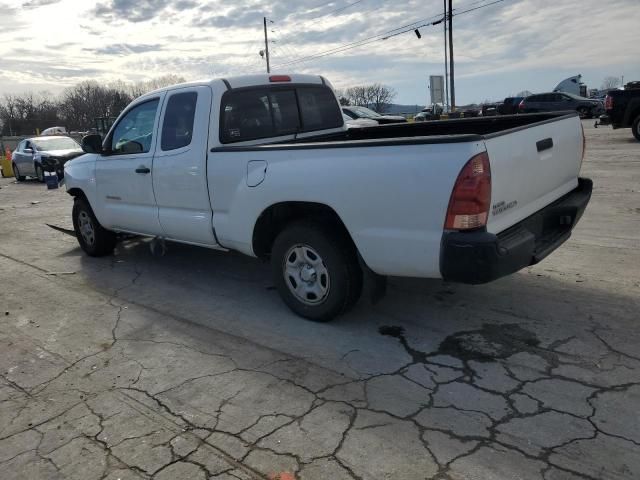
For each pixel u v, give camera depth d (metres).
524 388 3.23
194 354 3.96
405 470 2.59
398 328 4.17
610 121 15.95
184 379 3.59
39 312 5.02
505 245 3.36
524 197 3.77
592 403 3.04
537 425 2.87
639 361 3.46
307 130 5.59
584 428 2.82
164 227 5.38
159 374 3.68
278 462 2.71
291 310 4.56
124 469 2.73
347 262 4.02
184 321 4.60
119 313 4.88
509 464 2.59
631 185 9.15
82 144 5.86
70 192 6.86
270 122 5.20
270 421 3.05
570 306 4.35
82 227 6.91
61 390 3.55
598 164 11.70
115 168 5.82
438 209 3.32
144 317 4.75
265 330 4.30
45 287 5.78
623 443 2.69
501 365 3.51
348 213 3.74
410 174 3.40
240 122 4.90
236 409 3.20
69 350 4.16
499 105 35.88
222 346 4.06
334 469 2.63
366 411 3.09
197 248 7.07
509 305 4.45
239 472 2.65
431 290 4.88
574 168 4.64
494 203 3.37
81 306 5.12
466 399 3.15
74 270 6.39
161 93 5.26
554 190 4.30
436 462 2.63
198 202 4.87
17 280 6.10
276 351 3.92
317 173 3.85
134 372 3.73
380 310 4.52
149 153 5.33
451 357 3.66
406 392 3.27
